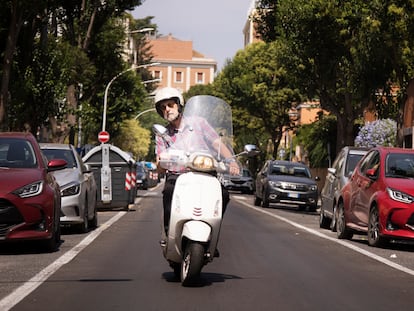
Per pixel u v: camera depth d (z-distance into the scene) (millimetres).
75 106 45000
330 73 41375
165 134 11312
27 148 15883
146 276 11875
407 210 17000
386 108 37000
